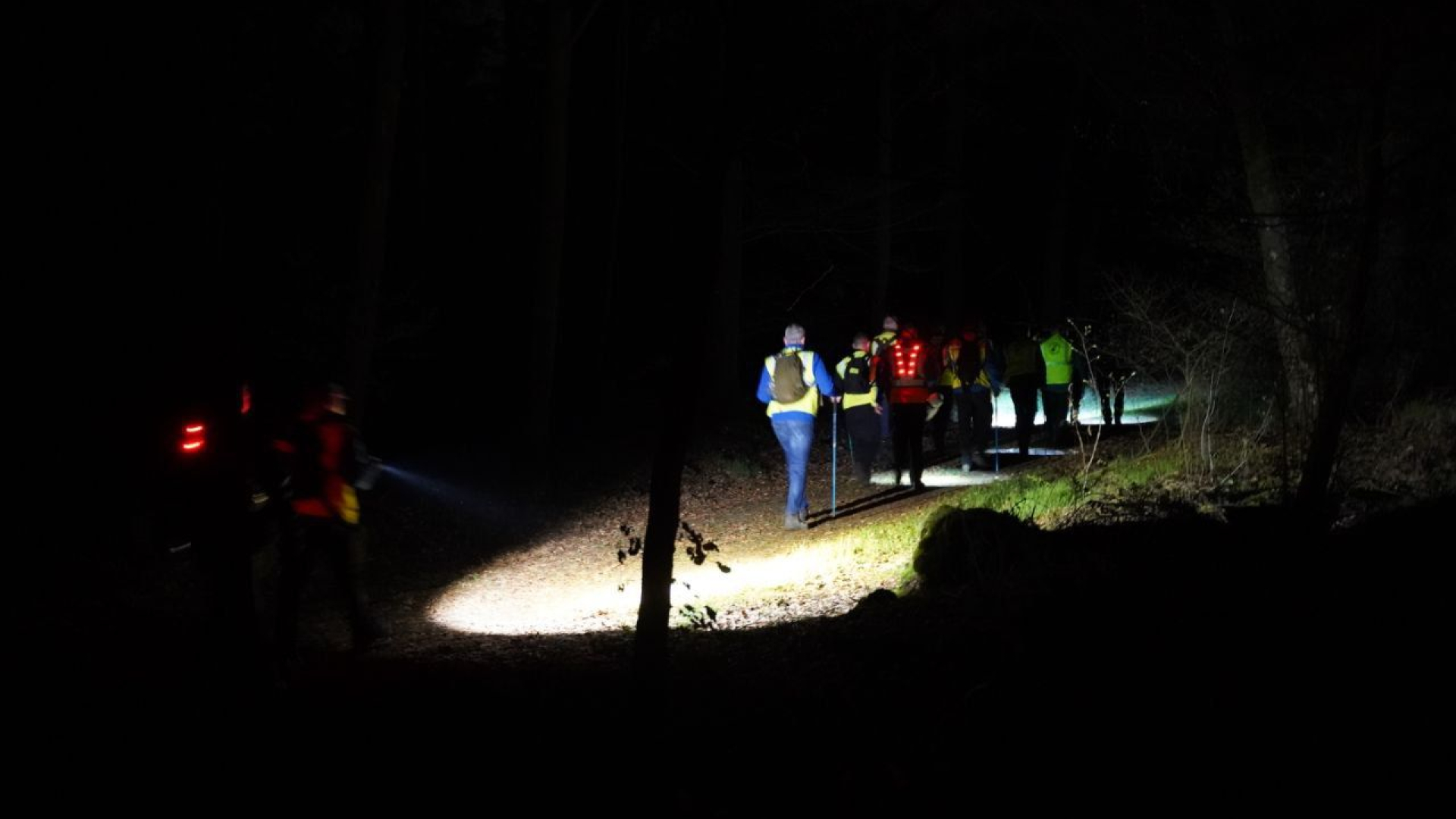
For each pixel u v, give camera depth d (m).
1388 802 4.10
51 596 10.21
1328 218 8.20
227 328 14.00
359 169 17.95
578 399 25.02
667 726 5.93
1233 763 4.50
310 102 17.31
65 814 4.93
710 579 12.31
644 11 25.23
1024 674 5.78
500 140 28.72
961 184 7.43
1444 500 7.82
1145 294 13.77
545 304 19.41
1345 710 4.71
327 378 15.20
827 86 5.25
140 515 11.57
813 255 32.00
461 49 26.16
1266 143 9.36
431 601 12.27
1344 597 5.97
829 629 8.30
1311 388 10.27
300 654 8.84
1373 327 10.49
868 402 15.74
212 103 14.52
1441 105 9.20
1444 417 11.27
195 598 10.67
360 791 5.21
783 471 19.09
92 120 13.74
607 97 26.42
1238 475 10.88
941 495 14.27
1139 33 11.48
